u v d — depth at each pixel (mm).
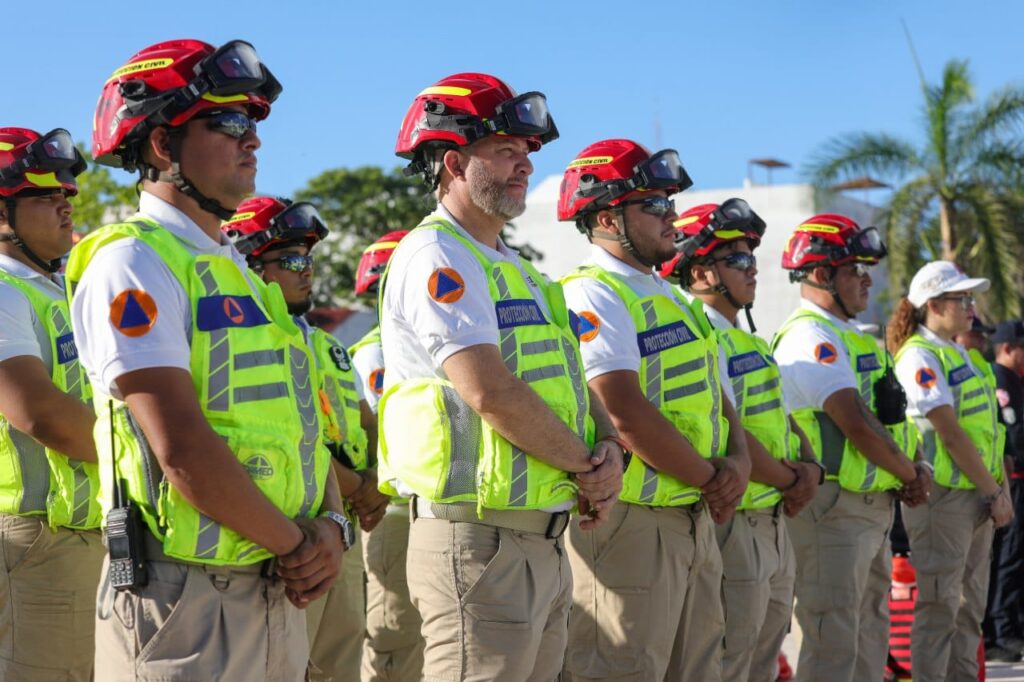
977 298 21578
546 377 3914
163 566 3150
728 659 5430
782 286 41312
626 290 4953
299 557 3227
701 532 4949
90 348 3145
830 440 6289
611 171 5004
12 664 4387
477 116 3965
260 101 3457
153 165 3344
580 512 4035
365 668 6113
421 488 3820
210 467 3039
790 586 5824
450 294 3732
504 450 3766
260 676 3270
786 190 41438
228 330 3225
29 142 4547
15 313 4258
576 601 4801
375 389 6309
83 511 4348
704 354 5031
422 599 3918
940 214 22031
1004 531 8945
